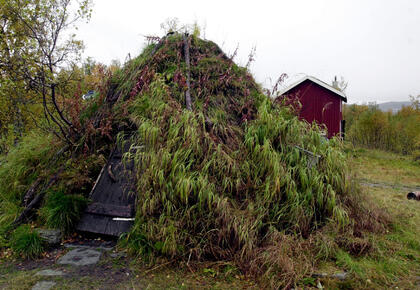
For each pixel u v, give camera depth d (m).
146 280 2.81
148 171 3.53
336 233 3.55
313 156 4.12
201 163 3.62
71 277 2.82
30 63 5.75
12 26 6.16
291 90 15.78
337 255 3.25
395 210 5.10
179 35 6.48
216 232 3.25
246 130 4.38
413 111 23.28
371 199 4.60
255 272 2.92
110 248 3.44
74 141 4.80
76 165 4.33
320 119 15.36
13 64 5.79
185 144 3.62
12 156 4.97
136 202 3.68
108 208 3.76
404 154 18.22
